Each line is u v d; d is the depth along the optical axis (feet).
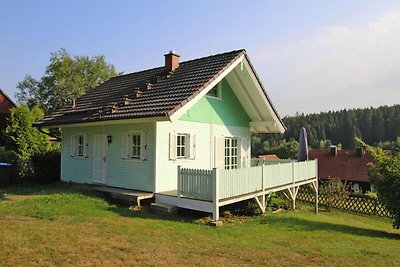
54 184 50.85
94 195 39.11
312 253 24.07
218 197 32.42
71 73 149.28
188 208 34.24
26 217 27.99
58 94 146.30
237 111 52.44
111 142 44.32
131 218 30.53
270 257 22.17
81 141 50.31
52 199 35.63
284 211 45.27
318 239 29.22
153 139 38.91
